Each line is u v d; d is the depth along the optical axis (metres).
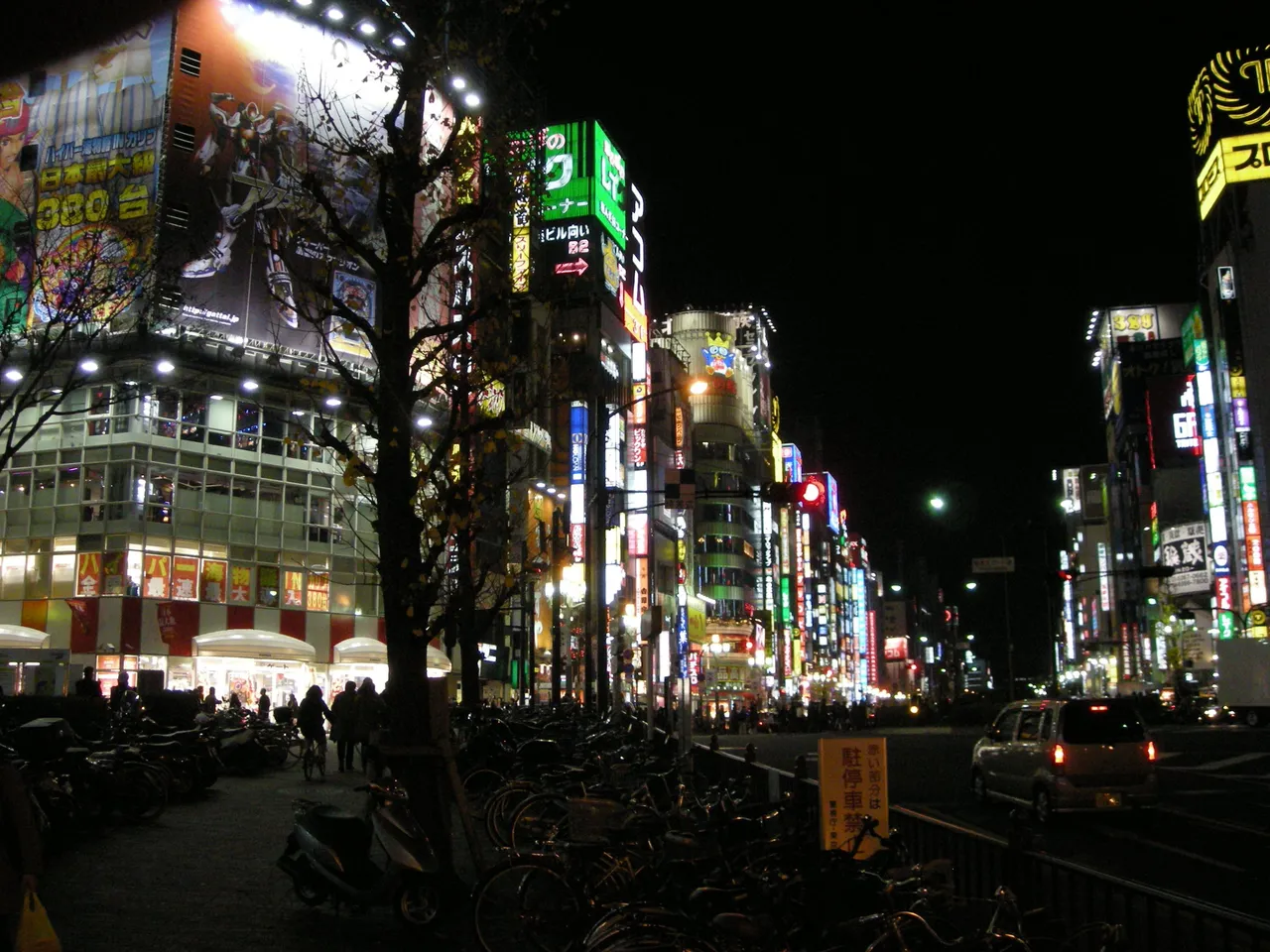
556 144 77.12
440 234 11.76
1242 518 77.56
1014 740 18.59
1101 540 144.12
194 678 40.59
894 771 26.83
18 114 42.44
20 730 14.26
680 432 89.44
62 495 41.06
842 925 6.23
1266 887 12.33
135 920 9.27
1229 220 82.94
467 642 23.69
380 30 12.27
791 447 129.12
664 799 11.07
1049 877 8.21
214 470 42.62
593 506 34.44
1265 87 84.06
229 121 42.44
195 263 40.78
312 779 22.34
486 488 12.27
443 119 13.84
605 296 74.81
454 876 9.98
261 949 8.54
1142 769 16.77
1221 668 50.28
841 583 147.12
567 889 8.56
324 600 45.44
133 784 15.01
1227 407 80.50
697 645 76.75
